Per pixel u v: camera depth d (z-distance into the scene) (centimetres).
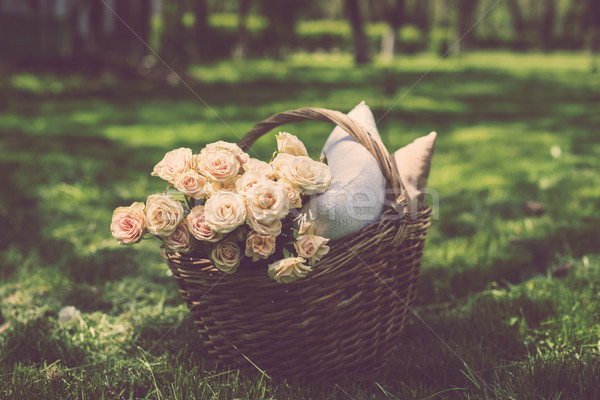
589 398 200
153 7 2283
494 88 1419
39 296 314
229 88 1327
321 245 201
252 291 208
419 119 926
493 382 218
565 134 775
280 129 809
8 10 1552
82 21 1812
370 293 222
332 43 3178
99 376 227
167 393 217
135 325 279
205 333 230
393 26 2472
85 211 451
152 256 368
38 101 1049
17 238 396
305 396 216
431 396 209
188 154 215
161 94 1203
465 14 3284
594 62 2383
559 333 252
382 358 239
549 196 472
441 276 329
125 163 604
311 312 212
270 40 2531
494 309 279
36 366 245
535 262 349
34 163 570
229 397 213
